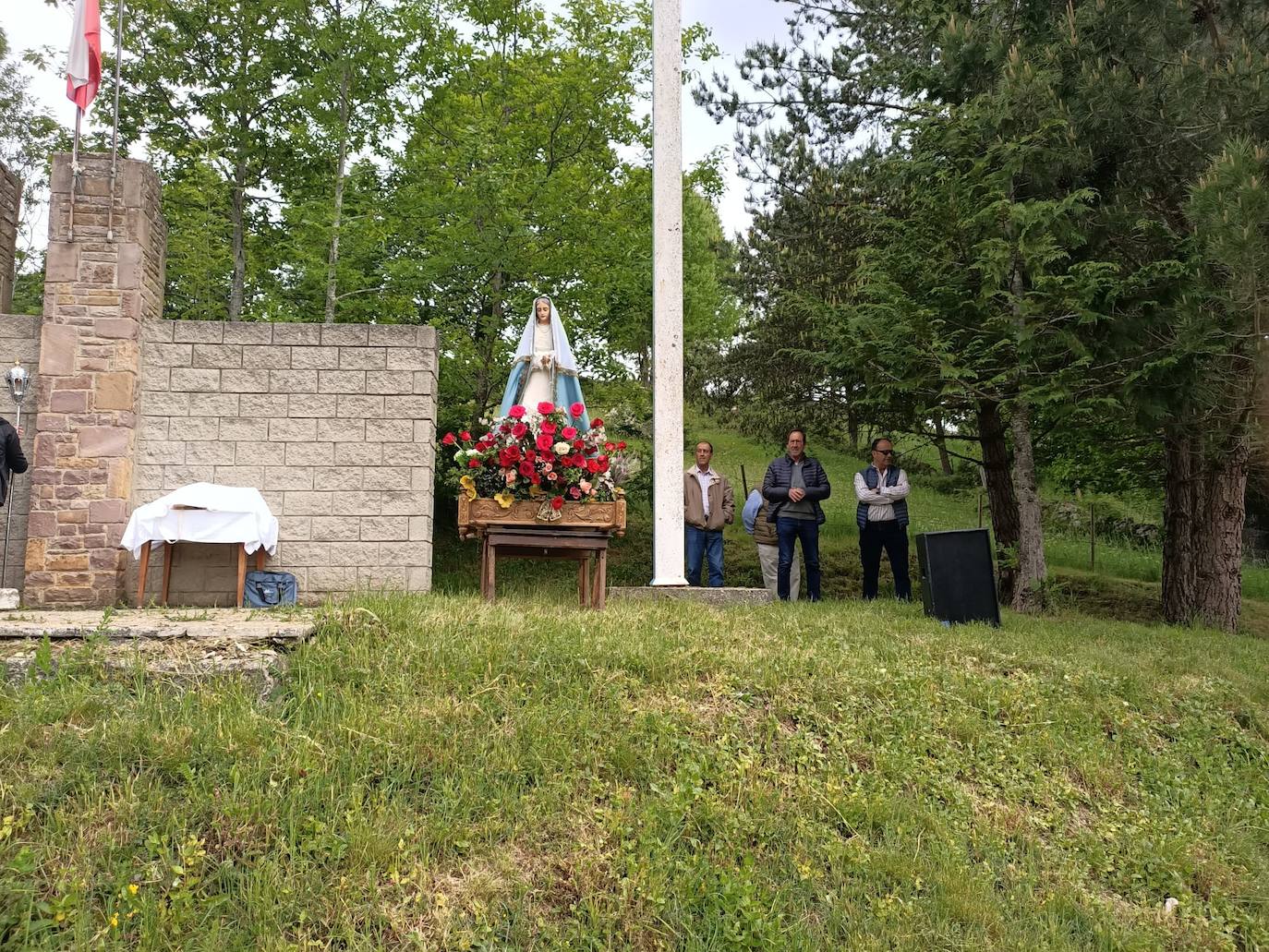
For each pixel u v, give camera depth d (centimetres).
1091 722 646
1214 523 1313
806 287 1698
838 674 640
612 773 482
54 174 923
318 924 362
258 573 906
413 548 962
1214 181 930
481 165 1495
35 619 583
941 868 452
